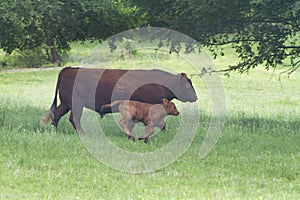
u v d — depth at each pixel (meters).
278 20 46.34
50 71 103.38
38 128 41.62
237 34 48.00
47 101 70.12
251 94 86.50
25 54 108.69
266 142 39.69
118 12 51.22
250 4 43.31
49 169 30.64
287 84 97.38
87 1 48.75
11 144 35.12
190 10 45.69
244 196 26.48
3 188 26.78
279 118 55.34
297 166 32.78
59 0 49.53
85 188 27.73
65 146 35.31
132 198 25.77
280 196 26.66
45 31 53.00
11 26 49.75
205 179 30.00
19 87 88.75
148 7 48.00
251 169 32.28
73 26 52.22
